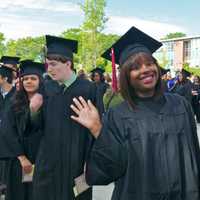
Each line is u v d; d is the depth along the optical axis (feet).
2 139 15.85
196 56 265.54
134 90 9.16
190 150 8.87
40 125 15.07
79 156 14.53
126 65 9.00
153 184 8.55
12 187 16.65
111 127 9.01
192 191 8.68
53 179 14.62
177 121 8.92
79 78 15.30
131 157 8.69
